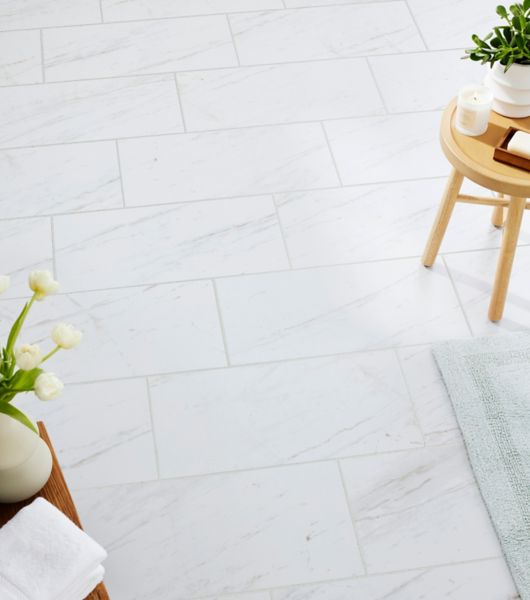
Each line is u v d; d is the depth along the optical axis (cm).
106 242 253
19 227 256
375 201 265
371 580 197
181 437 217
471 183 271
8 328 235
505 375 227
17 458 145
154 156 274
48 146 275
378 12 318
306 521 204
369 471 212
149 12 315
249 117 285
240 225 258
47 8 314
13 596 133
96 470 211
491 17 318
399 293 245
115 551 199
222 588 195
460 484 211
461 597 194
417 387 227
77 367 228
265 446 216
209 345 233
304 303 242
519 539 201
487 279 248
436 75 299
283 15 316
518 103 216
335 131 282
